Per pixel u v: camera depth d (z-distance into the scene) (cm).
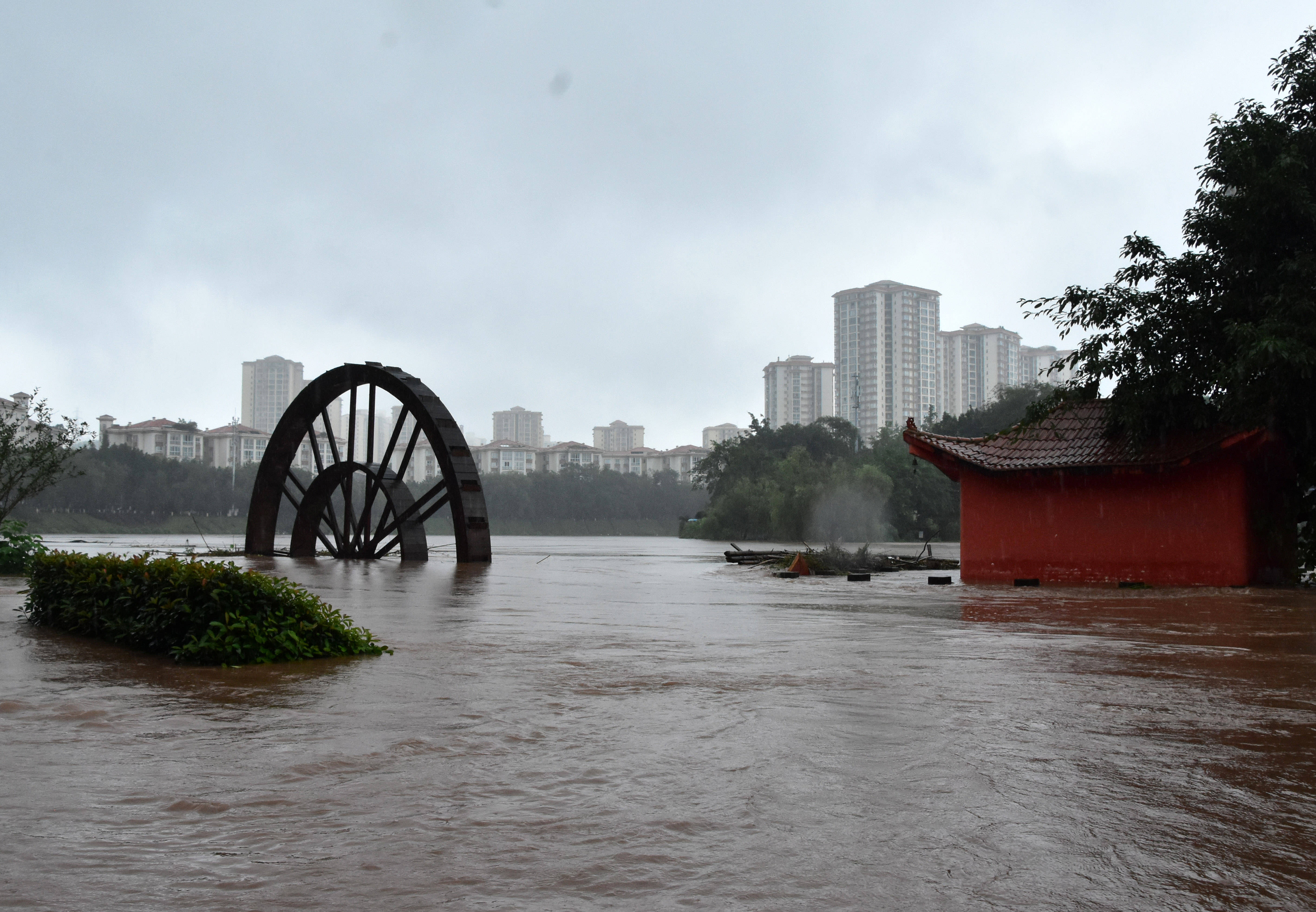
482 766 390
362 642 750
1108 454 1733
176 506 10144
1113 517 1717
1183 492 1650
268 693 565
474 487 2716
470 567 2577
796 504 7125
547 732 453
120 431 12406
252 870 276
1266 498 1722
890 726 467
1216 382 1584
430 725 471
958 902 255
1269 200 1596
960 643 816
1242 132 1669
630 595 1483
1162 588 1617
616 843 300
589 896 258
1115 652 752
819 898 258
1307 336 1482
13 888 262
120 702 535
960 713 499
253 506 3153
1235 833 310
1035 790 356
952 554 4347
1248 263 1678
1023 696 550
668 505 13325
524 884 266
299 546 3112
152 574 820
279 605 740
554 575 2145
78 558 988
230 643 689
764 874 274
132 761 398
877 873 275
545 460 15888
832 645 801
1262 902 257
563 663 691
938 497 7400
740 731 456
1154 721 479
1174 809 335
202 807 334
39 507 9425
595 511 12988
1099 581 1722
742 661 702
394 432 2942
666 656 732
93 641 841
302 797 347
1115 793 353
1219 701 532
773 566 2497
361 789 357
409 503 2858
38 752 414
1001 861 285
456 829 312
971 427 8100
